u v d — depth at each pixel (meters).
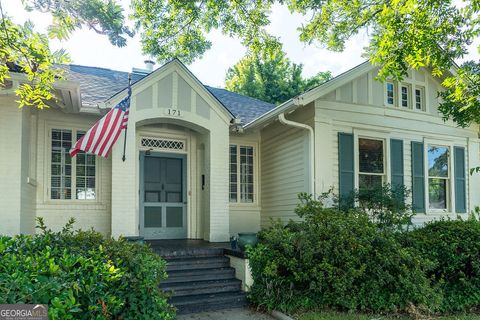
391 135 10.52
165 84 9.26
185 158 10.81
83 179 9.43
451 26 7.66
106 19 5.31
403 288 6.73
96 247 4.68
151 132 10.33
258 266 7.20
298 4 8.74
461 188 11.42
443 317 6.88
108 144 7.91
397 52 7.73
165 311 4.57
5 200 7.14
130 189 8.67
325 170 9.52
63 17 5.10
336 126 9.84
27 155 8.00
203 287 7.09
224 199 9.80
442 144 11.30
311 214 7.68
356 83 10.19
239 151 11.69
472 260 7.54
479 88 8.12
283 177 10.62
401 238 7.87
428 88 11.26
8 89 6.86
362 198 8.95
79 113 9.19
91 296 3.62
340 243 6.82
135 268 4.38
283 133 10.74
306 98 9.12
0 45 5.09
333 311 6.71
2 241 4.06
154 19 8.66
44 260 3.69
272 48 9.25
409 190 9.39
